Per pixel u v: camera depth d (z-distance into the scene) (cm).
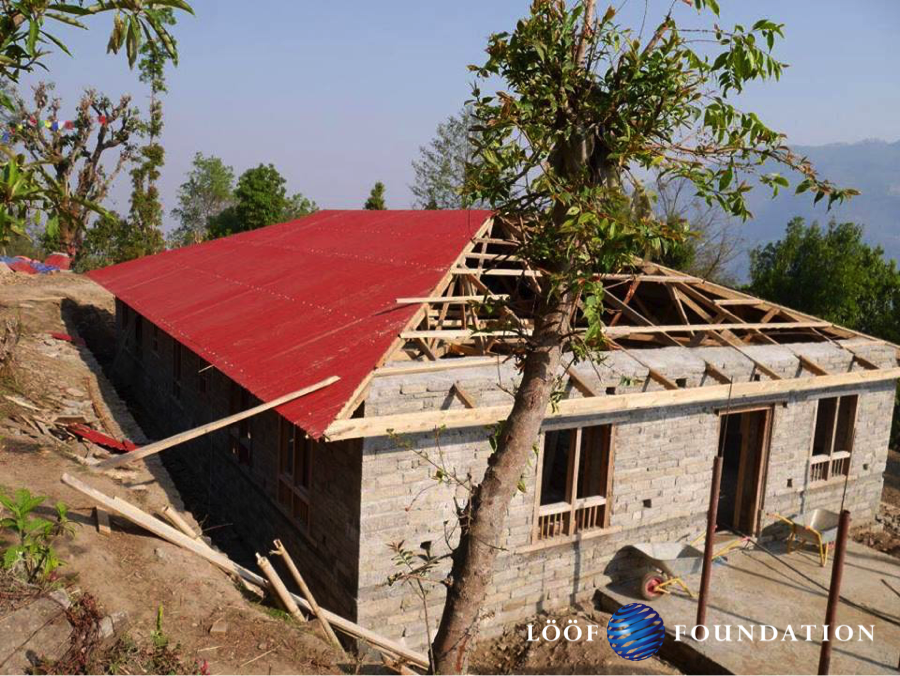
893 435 2580
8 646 561
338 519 1016
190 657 674
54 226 375
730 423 1923
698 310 1480
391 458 970
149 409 2020
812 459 1434
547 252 548
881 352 1507
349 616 988
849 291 3150
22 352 1767
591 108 538
